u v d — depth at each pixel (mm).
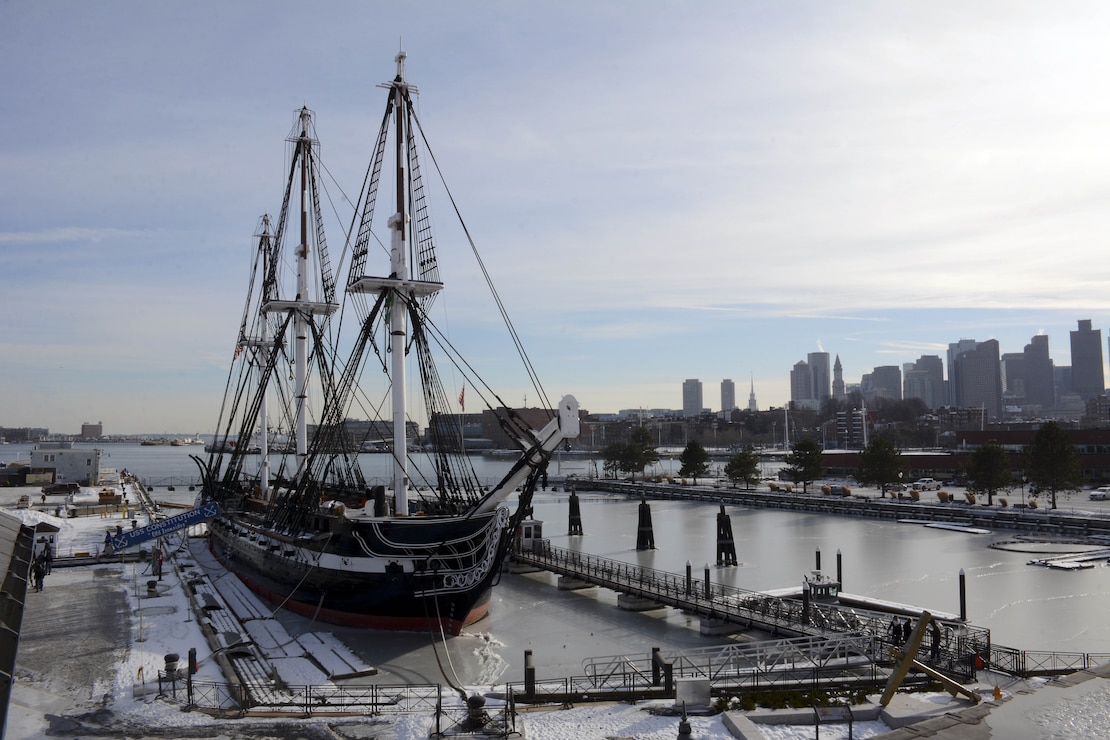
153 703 28000
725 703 27188
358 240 53375
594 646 43594
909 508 104062
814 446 132875
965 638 35281
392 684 33844
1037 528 89000
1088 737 22453
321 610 46812
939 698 27375
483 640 44719
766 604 45375
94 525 88188
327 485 71688
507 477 44875
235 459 83312
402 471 49406
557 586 63688
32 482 135875
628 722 26062
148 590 49625
